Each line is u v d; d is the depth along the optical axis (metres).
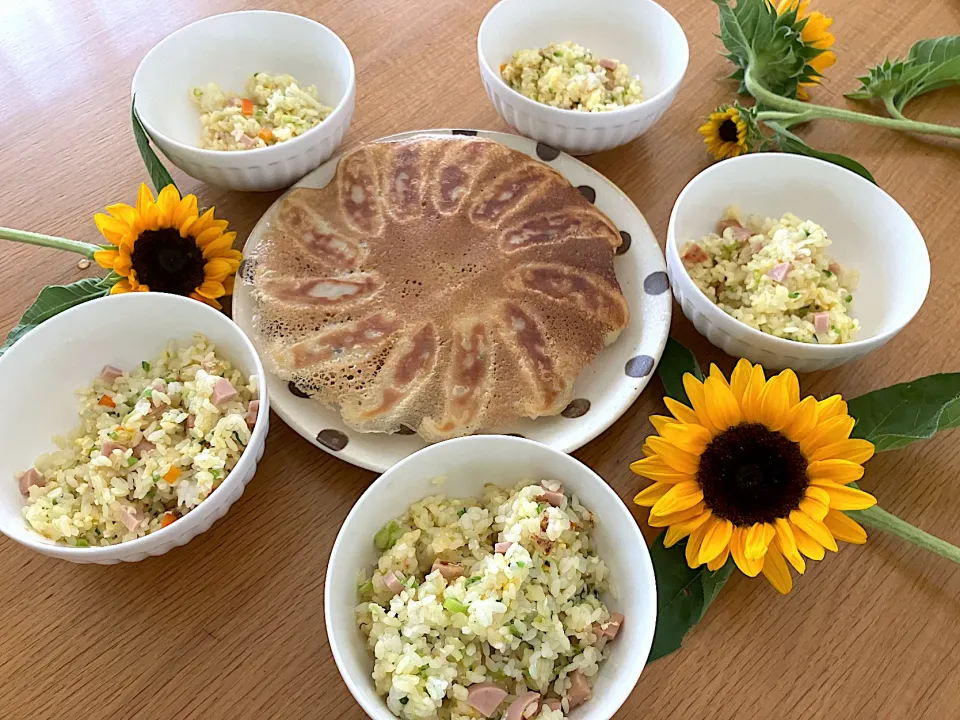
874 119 0.46
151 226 0.37
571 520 0.30
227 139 0.43
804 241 0.39
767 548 0.31
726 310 0.39
